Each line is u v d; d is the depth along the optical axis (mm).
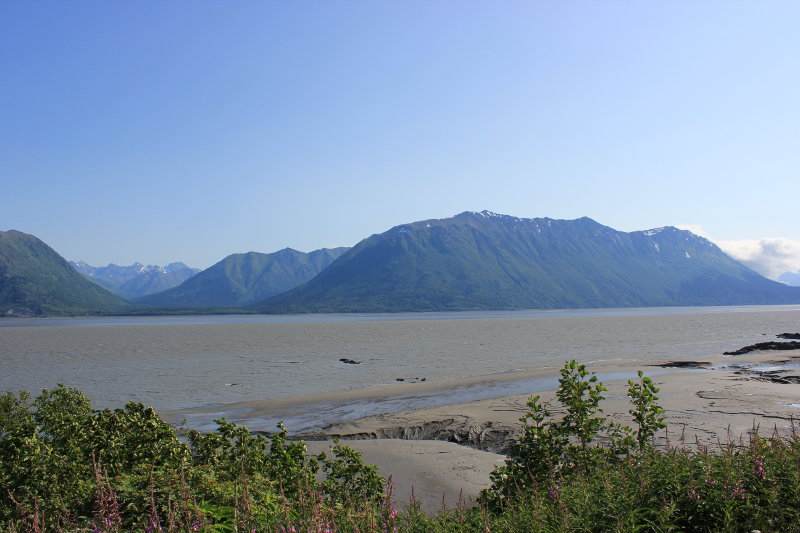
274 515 7379
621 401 30078
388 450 22641
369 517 7477
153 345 93000
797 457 8250
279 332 137875
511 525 7754
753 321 163625
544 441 10930
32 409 19625
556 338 98250
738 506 7355
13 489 7617
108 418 9992
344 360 62812
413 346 84000
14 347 90375
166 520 6953
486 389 38875
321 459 11672
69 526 7055
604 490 8117
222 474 9250
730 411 26703
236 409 33156
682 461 8852
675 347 76125
